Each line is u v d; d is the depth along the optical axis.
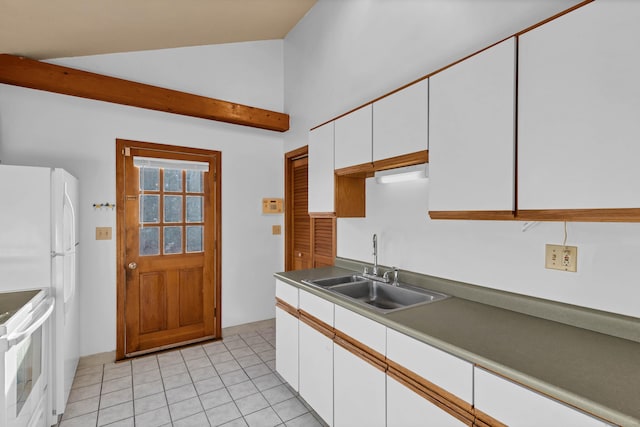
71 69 2.45
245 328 3.44
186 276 3.12
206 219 3.22
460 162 1.40
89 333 2.66
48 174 1.91
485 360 1.04
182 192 3.10
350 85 2.63
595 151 1.00
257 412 2.07
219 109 3.12
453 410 1.15
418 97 1.61
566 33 1.06
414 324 1.36
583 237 1.32
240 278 3.41
